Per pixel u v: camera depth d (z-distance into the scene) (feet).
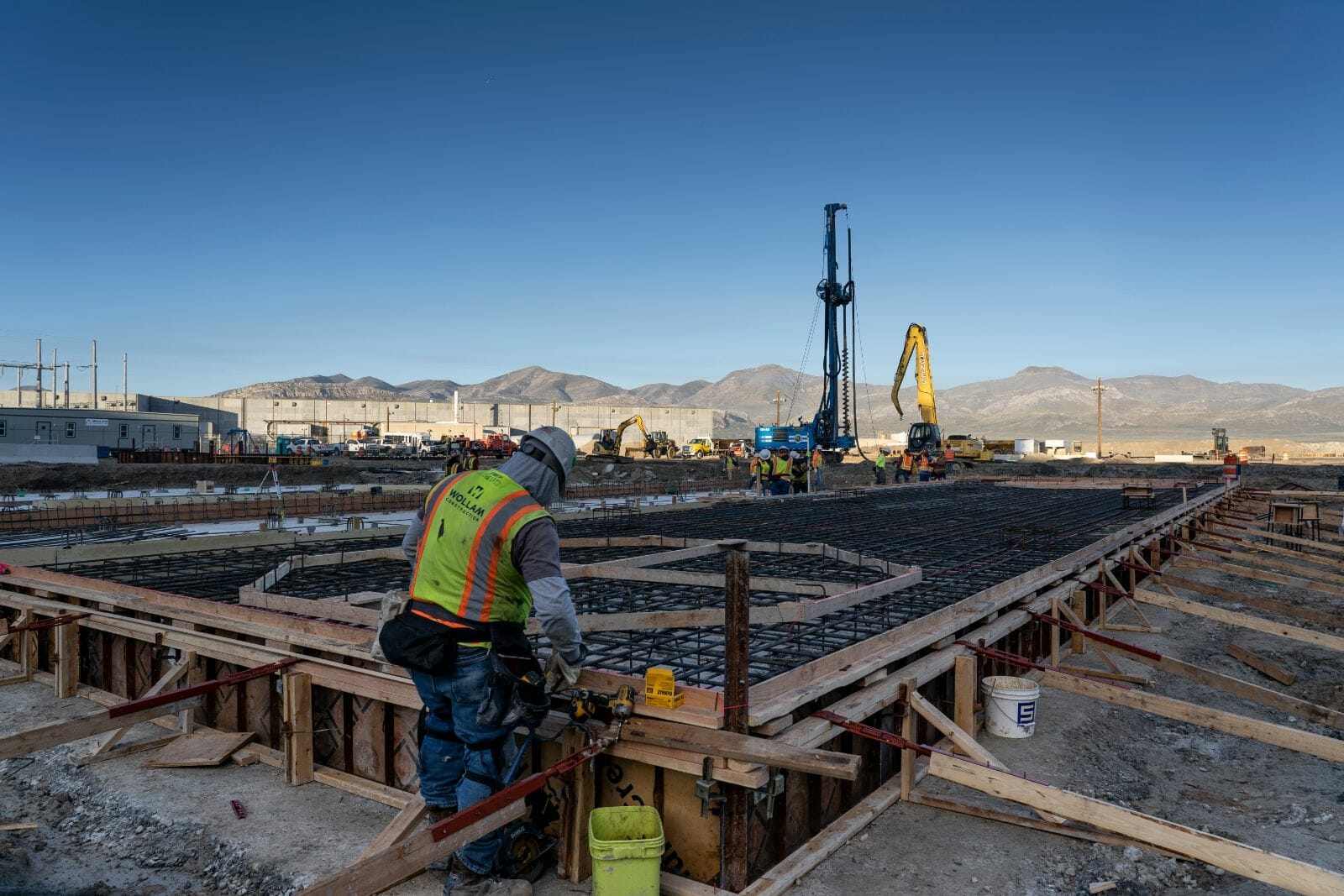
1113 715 18.17
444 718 10.21
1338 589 28.81
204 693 12.19
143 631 15.96
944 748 14.11
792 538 30.55
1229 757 16.69
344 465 109.29
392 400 288.92
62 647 17.30
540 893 10.42
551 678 11.03
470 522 9.29
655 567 20.26
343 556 21.26
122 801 12.85
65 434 124.57
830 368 120.16
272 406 269.85
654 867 9.39
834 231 118.21
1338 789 15.08
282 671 13.43
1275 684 23.27
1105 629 26.08
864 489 66.18
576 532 32.60
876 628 15.39
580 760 10.12
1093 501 52.16
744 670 10.14
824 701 12.30
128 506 38.11
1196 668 16.70
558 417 283.79
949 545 28.58
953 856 11.37
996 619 18.10
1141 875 11.02
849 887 10.50
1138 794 14.46
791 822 11.46
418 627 9.33
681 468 128.57
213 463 103.09
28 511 34.58
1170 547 36.91
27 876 11.06
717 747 9.82
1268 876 9.18
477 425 249.96
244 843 11.49
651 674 10.71
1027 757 15.25
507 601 9.50
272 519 37.06
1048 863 11.21
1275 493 66.90
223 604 15.65
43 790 13.50
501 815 9.25
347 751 13.65
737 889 10.14
